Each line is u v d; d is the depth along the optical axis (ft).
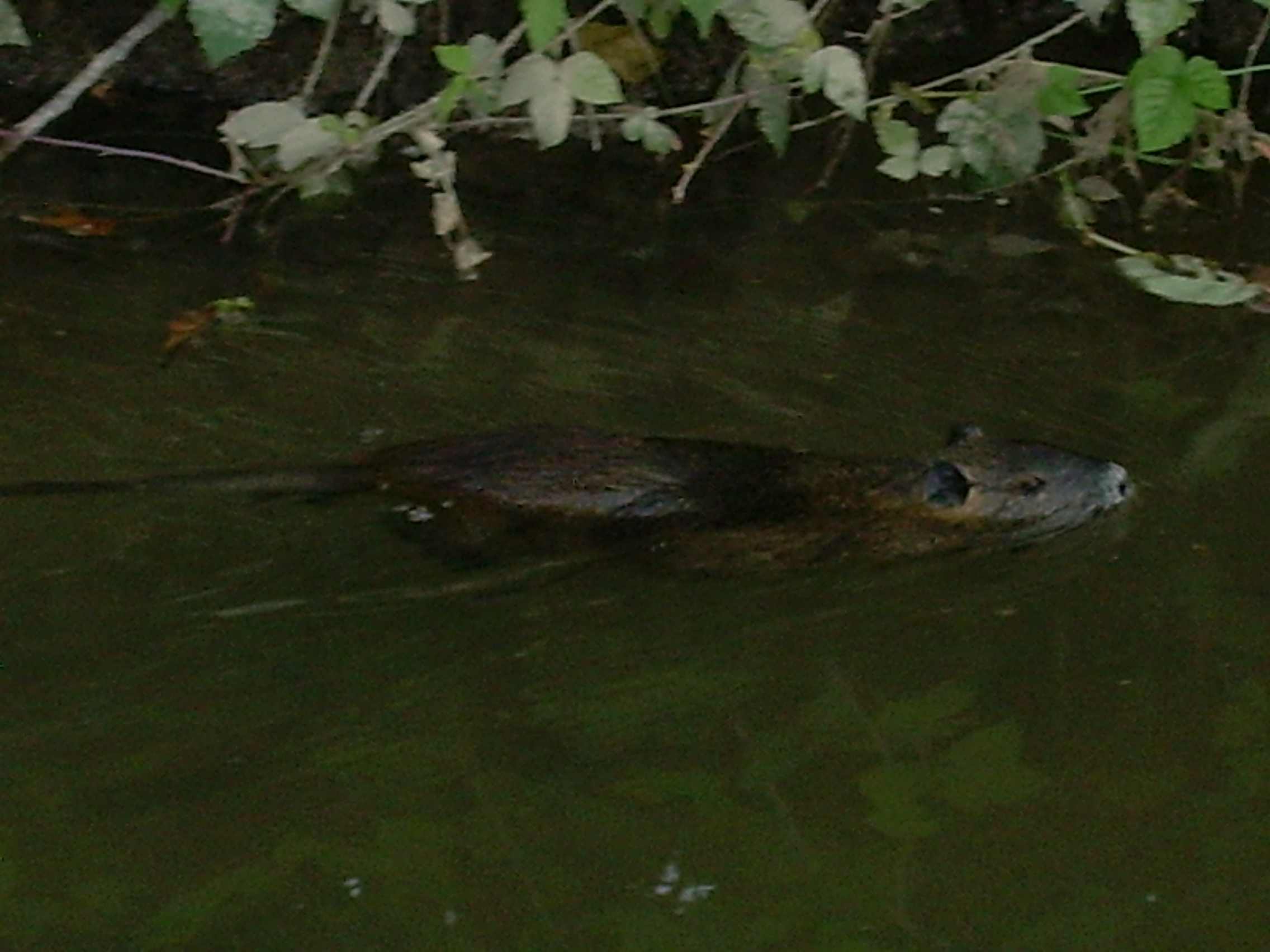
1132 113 37.76
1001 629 26.91
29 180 38.24
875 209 39.86
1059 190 40.96
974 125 36.83
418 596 26.40
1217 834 23.40
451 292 35.12
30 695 24.13
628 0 34.30
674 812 23.34
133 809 22.61
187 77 41.83
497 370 32.50
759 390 32.48
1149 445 31.40
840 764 24.30
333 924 21.31
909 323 35.19
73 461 28.84
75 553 26.61
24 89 41.45
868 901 22.17
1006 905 22.17
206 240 36.29
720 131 38.11
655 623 26.55
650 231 38.27
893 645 26.55
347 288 34.86
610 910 21.79
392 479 28.07
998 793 23.90
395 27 33.68
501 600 26.53
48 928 20.88
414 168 35.09
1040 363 34.01
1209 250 38.88
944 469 28.55
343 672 25.02
